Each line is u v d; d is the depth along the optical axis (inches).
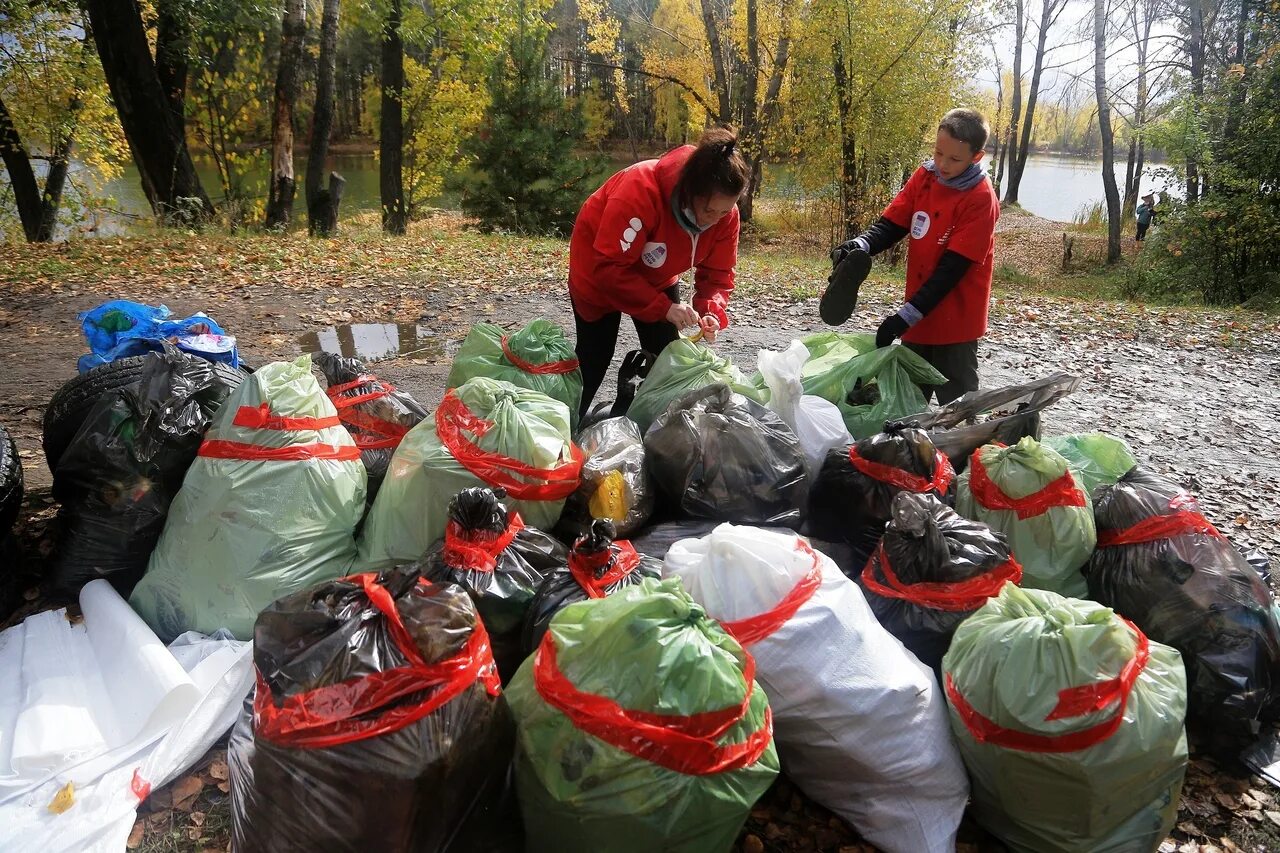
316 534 113.0
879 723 86.4
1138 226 998.4
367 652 72.4
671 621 75.9
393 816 70.1
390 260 423.8
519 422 110.9
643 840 73.1
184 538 110.7
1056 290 701.9
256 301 332.8
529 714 78.7
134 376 129.8
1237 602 105.7
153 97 532.7
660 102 1722.4
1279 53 567.5
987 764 87.6
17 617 119.0
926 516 103.3
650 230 140.4
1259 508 180.4
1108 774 82.6
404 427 137.3
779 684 86.5
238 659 102.8
